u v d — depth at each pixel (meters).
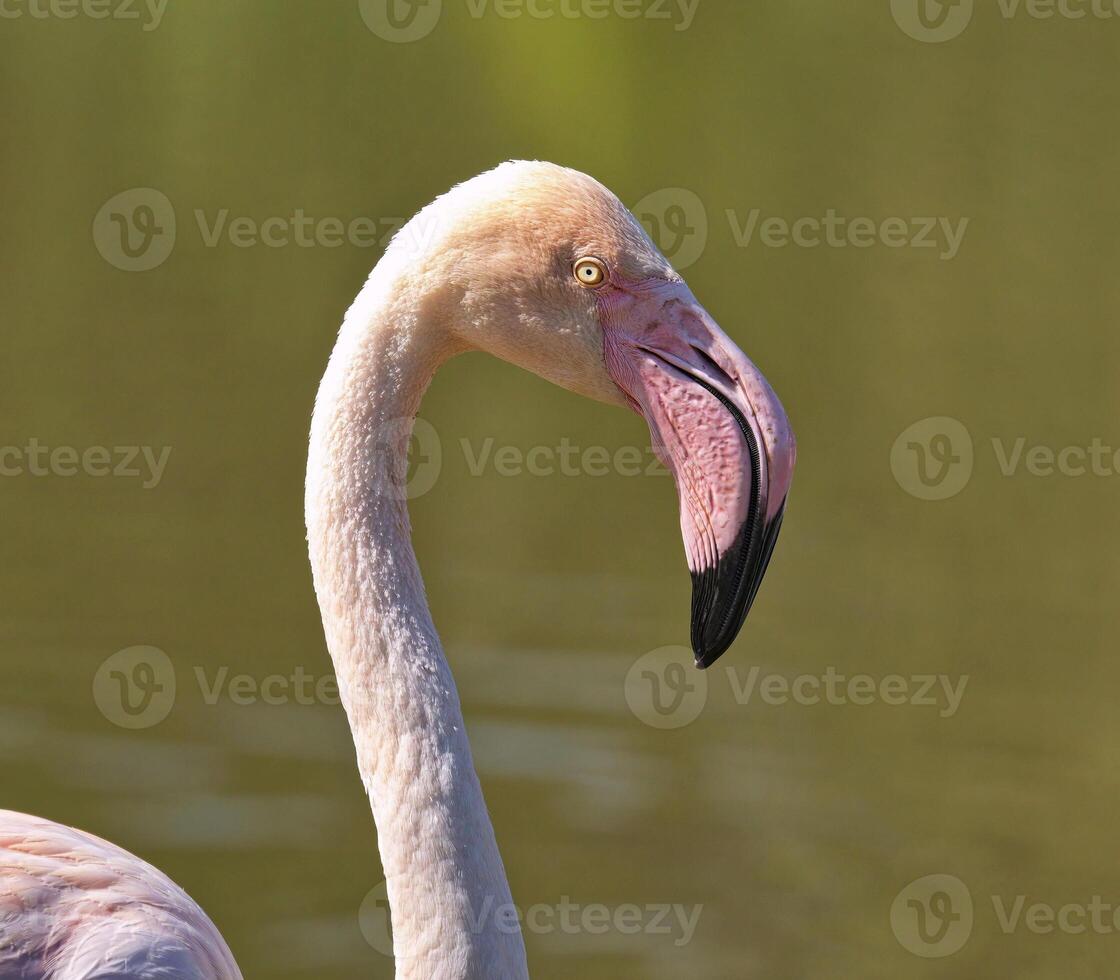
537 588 11.22
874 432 13.51
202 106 20.19
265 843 8.55
